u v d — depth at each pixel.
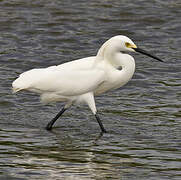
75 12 24.28
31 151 12.32
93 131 13.90
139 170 11.34
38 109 15.55
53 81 13.68
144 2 25.52
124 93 17.11
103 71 13.91
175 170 11.35
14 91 13.74
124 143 12.98
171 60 20.09
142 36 22.36
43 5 24.91
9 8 24.47
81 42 21.66
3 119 14.56
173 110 15.55
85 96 13.94
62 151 12.39
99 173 11.15
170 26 23.30
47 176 10.94
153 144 12.89
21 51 20.66
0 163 11.54
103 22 23.48
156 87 17.66
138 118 14.88
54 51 20.80
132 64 14.06
